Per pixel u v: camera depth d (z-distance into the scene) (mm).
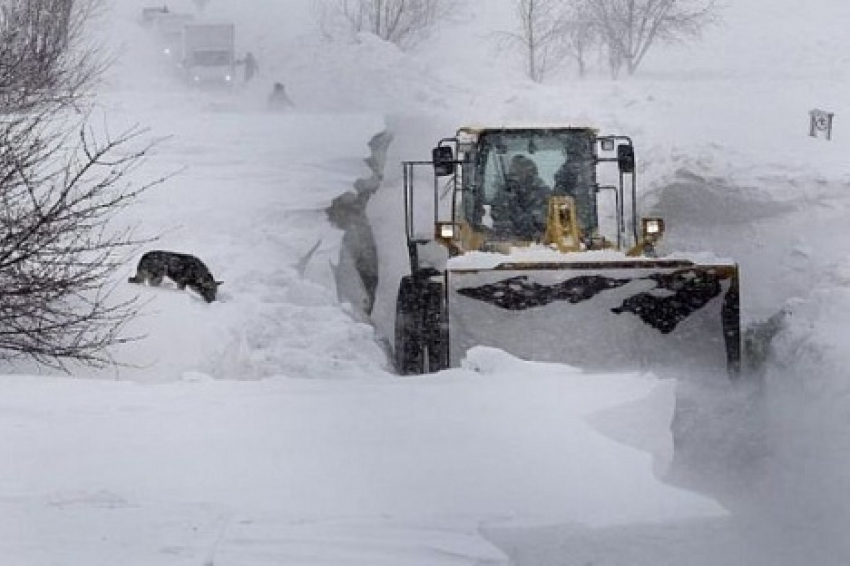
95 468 19109
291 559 15070
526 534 16438
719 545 16516
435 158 37719
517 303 32156
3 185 29625
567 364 31609
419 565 14961
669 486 18750
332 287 43188
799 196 52812
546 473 18938
